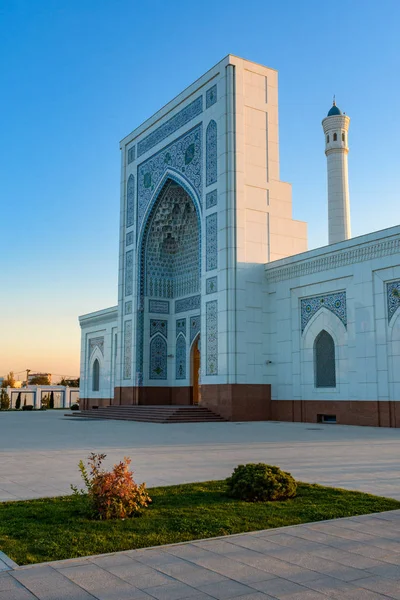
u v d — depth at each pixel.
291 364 18.45
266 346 19.16
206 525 4.40
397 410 15.01
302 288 18.31
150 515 4.76
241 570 3.39
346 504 5.15
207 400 19.33
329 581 3.21
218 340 19.05
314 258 17.75
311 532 4.23
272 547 3.84
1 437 12.90
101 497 4.70
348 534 4.17
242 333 18.73
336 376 16.92
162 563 3.52
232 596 3.00
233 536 4.12
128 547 3.86
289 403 18.38
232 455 8.98
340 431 13.83
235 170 19.42
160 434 13.35
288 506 5.10
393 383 15.18
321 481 6.54
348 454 9.02
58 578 3.27
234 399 18.30
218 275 19.31
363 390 15.97
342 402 16.66
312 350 17.83
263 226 19.72
